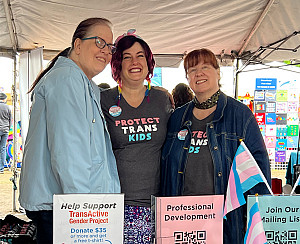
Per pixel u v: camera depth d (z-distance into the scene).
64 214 1.08
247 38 4.68
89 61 1.75
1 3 3.55
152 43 4.85
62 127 1.50
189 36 4.60
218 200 1.17
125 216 1.96
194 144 1.91
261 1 3.63
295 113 8.91
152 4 3.60
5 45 4.80
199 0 3.52
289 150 8.96
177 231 1.14
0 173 8.44
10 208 5.28
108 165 1.78
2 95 8.51
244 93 8.92
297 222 1.21
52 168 1.54
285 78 8.88
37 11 3.80
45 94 1.57
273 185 3.27
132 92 2.07
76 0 3.48
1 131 8.38
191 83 1.98
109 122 2.01
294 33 4.16
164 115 2.10
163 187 2.01
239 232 1.74
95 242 1.10
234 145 1.84
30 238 2.18
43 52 5.07
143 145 2.00
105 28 1.78
